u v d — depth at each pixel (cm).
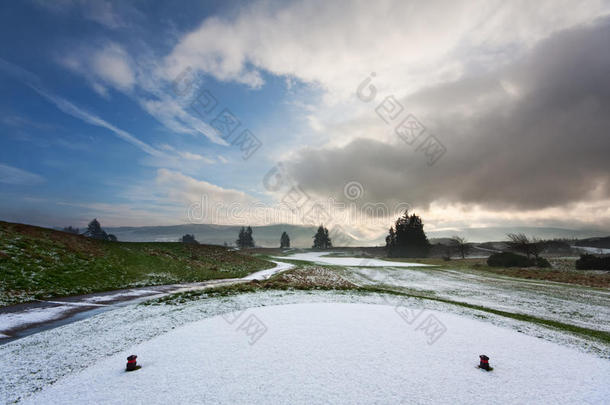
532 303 2259
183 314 1575
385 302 2019
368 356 1012
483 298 2480
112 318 1495
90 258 3005
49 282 2248
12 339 1225
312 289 2547
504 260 5112
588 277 3547
